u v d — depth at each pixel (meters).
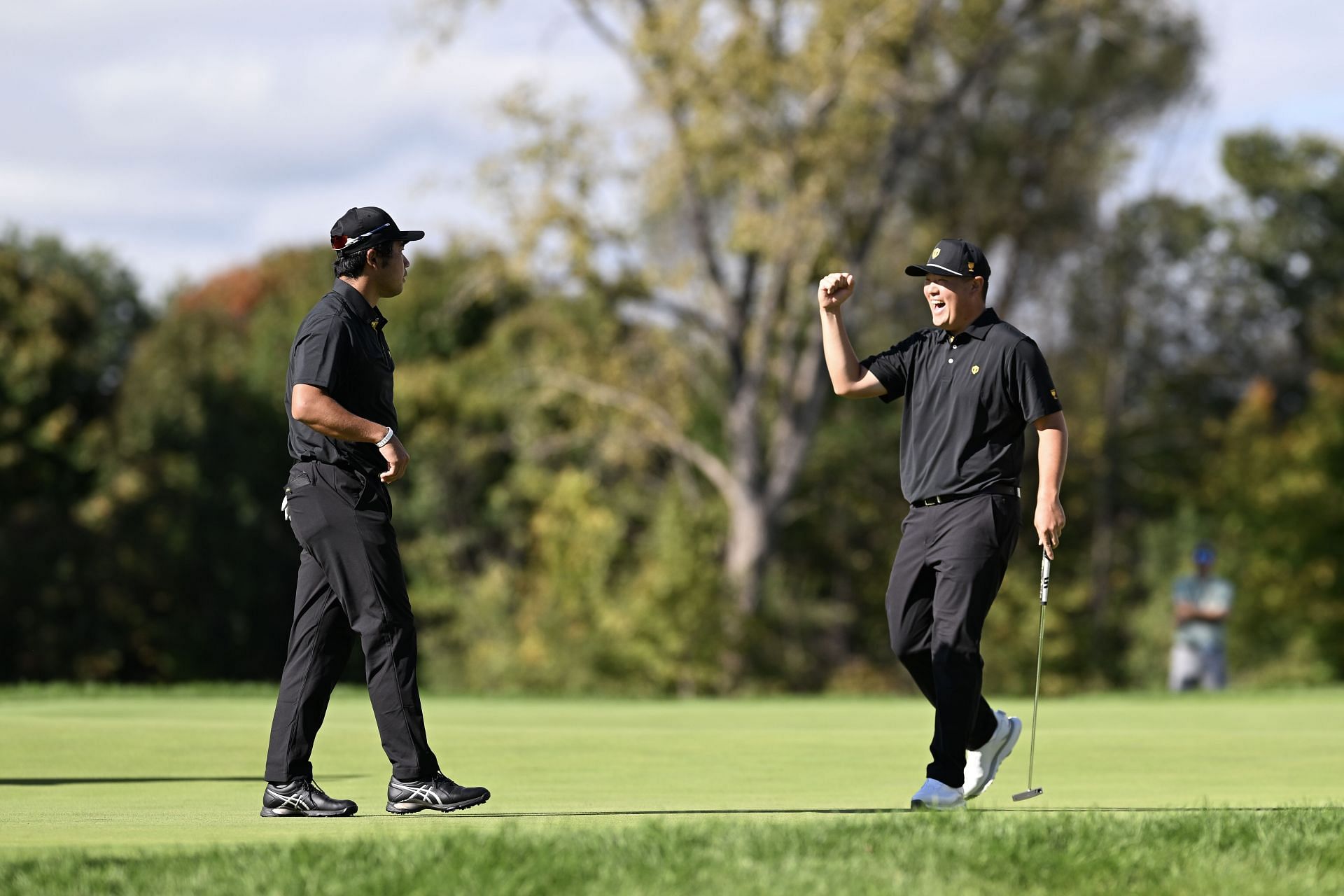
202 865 13.59
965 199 129.25
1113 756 28.27
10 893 12.74
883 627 148.00
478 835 14.98
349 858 13.98
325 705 18.95
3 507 146.25
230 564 156.12
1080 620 132.38
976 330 19.86
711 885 13.48
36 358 146.62
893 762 26.95
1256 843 15.85
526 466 138.62
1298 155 194.25
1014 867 14.49
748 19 101.69
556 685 119.44
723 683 116.25
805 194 101.94
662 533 117.06
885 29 103.31
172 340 182.75
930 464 19.92
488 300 111.38
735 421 115.69
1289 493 139.00
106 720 35.75
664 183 103.06
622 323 116.00
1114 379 151.38
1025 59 124.31
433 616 149.00
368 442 18.67
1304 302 189.00
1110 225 138.38
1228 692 53.09
